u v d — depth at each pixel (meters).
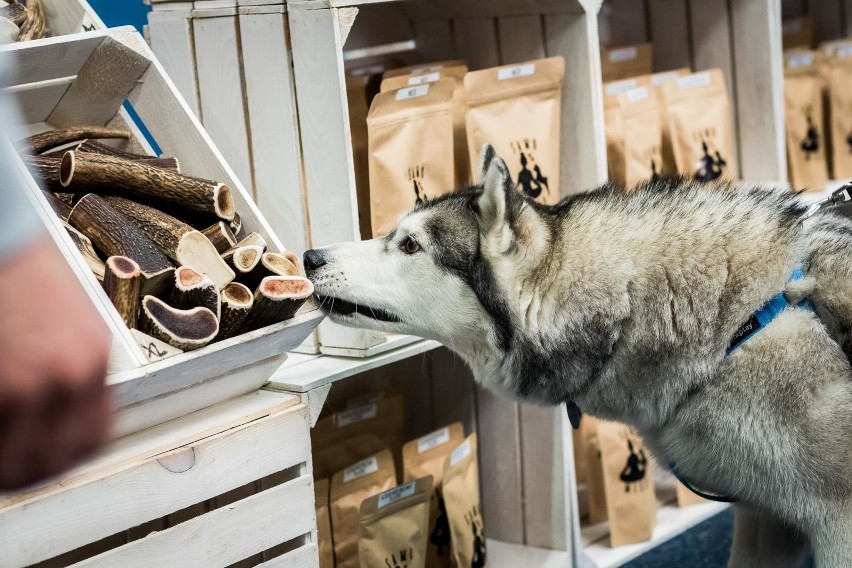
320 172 2.00
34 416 0.47
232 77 2.09
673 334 1.72
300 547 1.75
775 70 2.93
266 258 1.70
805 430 1.66
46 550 1.39
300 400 1.79
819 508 1.71
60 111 2.00
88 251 1.63
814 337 1.68
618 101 2.61
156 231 1.68
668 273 1.73
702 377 1.71
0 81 0.50
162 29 2.19
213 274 1.66
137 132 2.03
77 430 0.49
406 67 2.44
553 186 2.34
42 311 0.48
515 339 1.82
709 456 1.79
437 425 2.71
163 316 1.51
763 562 2.08
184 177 1.76
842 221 1.94
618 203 1.83
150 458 1.50
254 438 1.66
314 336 2.06
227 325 1.60
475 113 2.20
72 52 1.82
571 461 2.47
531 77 2.30
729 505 2.86
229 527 1.62
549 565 2.46
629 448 2.57
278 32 1.98
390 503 2.17
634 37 3.22
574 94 2.42
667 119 2.71
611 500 2.55
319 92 1.95
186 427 1.61
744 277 1.72
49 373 0.47
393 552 2.17
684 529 2.71
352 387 2.67
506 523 2.61
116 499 1.46
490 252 1.78
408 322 1.89
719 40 3.03
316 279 1.85
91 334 0.49
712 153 2.79
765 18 2.90
